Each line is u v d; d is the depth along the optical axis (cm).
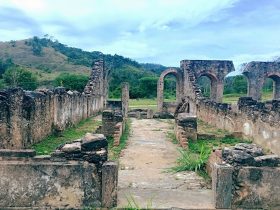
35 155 749
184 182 988
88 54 10844
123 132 1930
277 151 1359
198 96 2928
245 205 767
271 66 3669
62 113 1811
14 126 1182
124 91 3297
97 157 748
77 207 742
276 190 765
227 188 763
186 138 1555
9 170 729
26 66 8175
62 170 738
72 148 749
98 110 3347
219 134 1764
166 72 3609
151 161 1259
